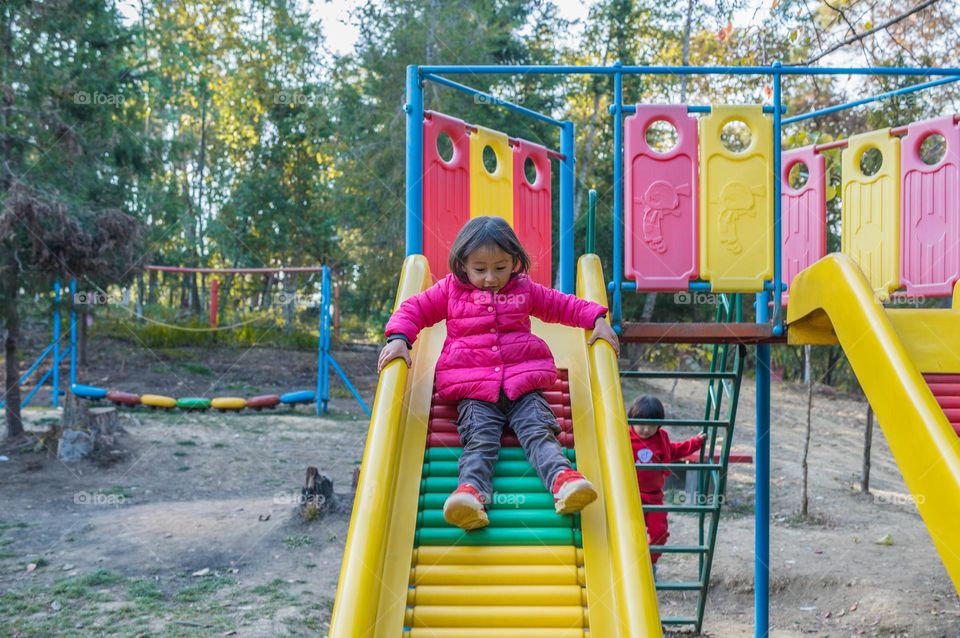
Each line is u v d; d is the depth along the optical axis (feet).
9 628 16.92
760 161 14.98
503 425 10.79
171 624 17.39
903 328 13.17
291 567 21.56
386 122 63.62
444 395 11.00
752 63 28.68
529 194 17.31
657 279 14.89
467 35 63.62
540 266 17.52
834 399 61.11
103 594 19.08
